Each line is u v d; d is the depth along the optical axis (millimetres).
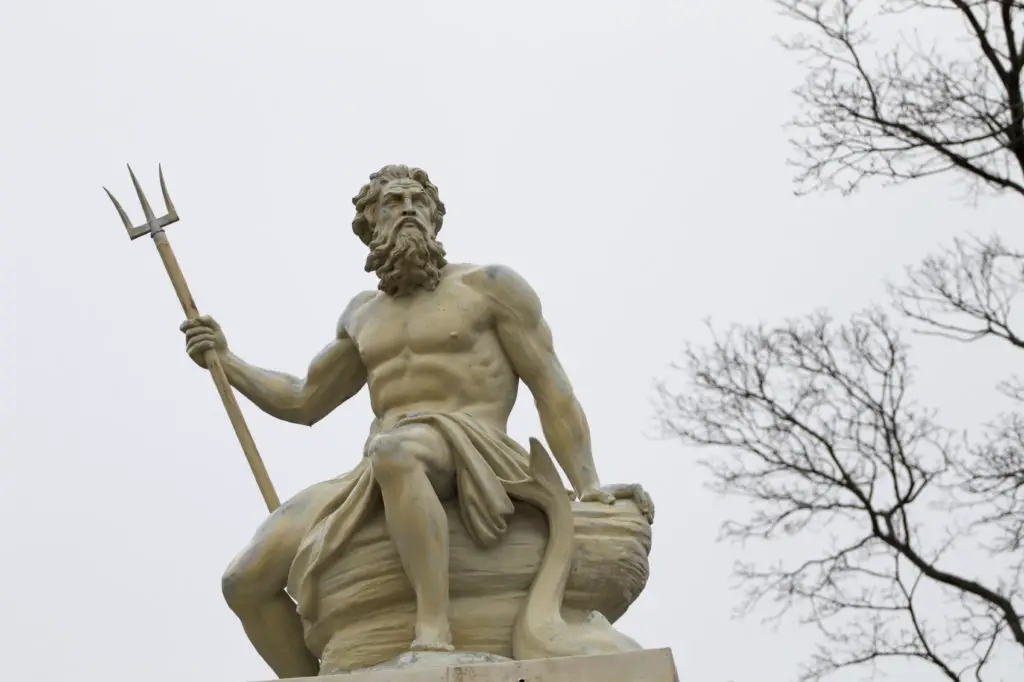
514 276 14312
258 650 14008
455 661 12820
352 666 13297
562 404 14125
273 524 13797
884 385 19047
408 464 13219
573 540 13453
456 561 13383
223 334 14984
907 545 18359
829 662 18078
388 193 14375
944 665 17938
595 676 12594
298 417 14836
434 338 14102
